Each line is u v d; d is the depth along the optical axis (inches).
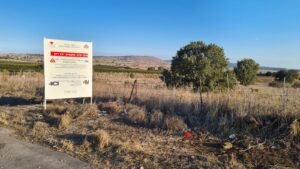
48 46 417.1
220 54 775.1
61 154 231.1
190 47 794.8
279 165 207.3
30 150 239.6
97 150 239.1
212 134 285.0
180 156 226.7
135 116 346.3
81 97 451.5
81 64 446.0
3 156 223.9
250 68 1440.7
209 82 727.1
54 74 422.0
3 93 569.3
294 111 290.8
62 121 316.5
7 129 305.6
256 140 256.7
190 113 353.4
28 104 457.4
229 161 215.0
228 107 341.7
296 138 253.0
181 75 754.2
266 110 308.8
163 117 335.3
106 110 401.7
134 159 219.9
